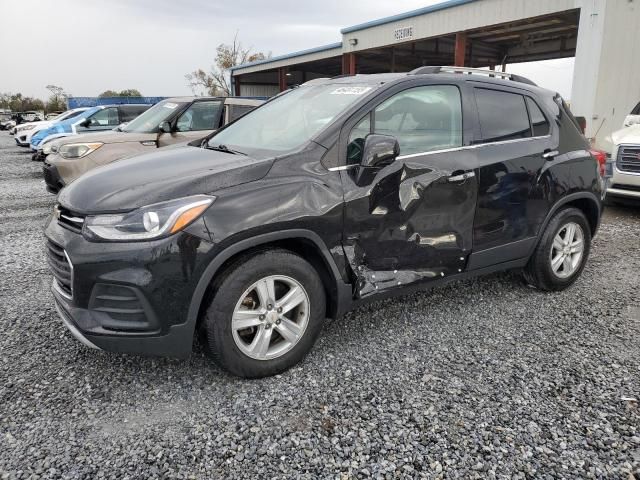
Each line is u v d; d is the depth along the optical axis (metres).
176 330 2.52
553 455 2.24
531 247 3.90
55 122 17.78
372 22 17.88
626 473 2.14
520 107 3.87
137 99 31.81
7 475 2.11
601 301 4.01
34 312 3.77
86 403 2.63
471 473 2.14
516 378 2.87
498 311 3.81
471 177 3.41
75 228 2.60
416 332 3.46
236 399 2.66
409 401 2.64
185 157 3.22
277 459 2.22
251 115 4.03
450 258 3.42
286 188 2.72
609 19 10.59
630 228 6.41
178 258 2.45
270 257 2.71
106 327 2.49
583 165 4.12
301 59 23.20
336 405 2.61
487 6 13.83
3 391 2.72
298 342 2.90
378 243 3.06
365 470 2.16
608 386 2.79
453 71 3.66
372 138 2.82
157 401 2.65
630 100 11.55
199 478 2.11
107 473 2.13
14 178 11.62
